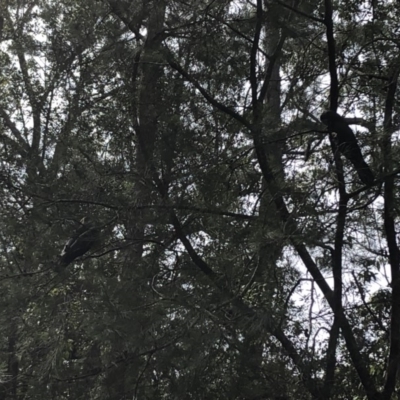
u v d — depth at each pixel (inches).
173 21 381.1
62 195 373.1
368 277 316.5
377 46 361.1
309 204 296.2
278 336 310.8
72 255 369.1
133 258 361.1
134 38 411.8
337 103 324.5
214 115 362.6
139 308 311.6
